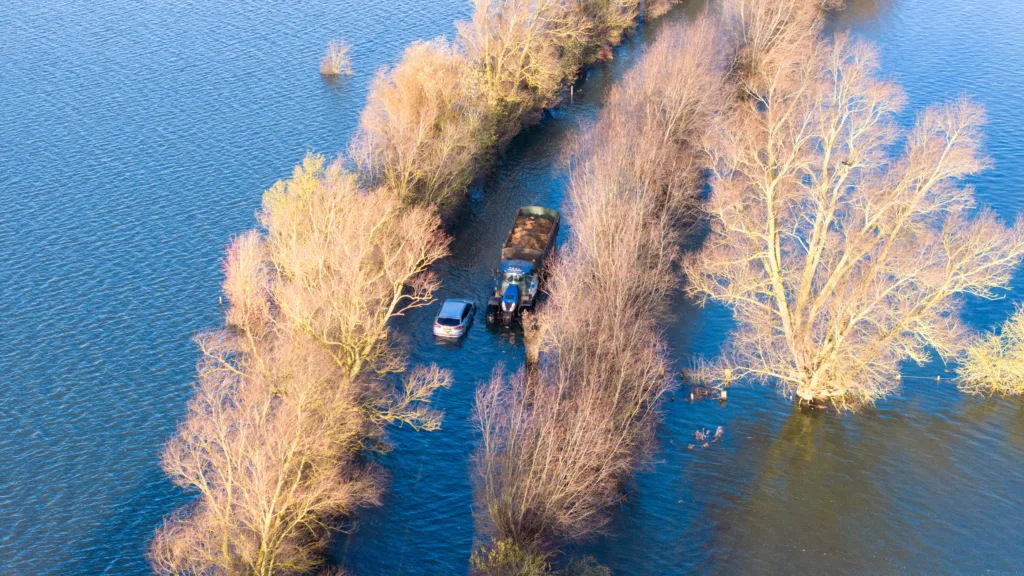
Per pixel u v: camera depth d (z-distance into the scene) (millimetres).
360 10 161875
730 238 73000
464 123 99250
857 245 66312
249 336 64062
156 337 78562
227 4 163875
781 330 75500
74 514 61188
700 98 97500
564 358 62250
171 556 53031
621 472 62375
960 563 58281
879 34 151000
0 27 148000
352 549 58656
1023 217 89500
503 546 51156
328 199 71688
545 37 119062
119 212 96938
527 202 104812
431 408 71688
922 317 66875
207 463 59281
